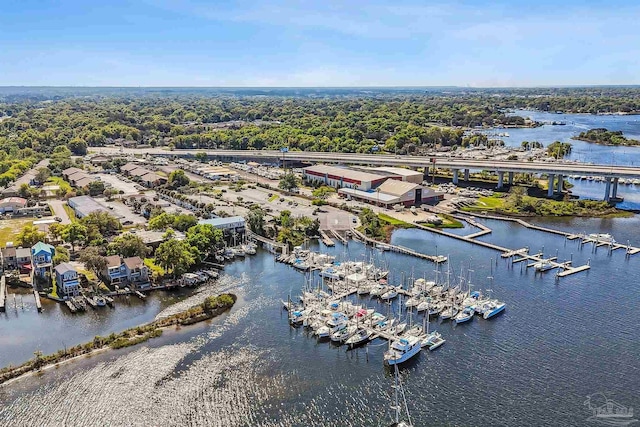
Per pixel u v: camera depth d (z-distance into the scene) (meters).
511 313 136.25
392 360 111.75
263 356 115.94
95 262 151.12
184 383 105.56
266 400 100.44
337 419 94.94
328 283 156.75
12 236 193.00
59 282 147.75
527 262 173.50
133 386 104.31
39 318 133.38
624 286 153.12
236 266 171.25
